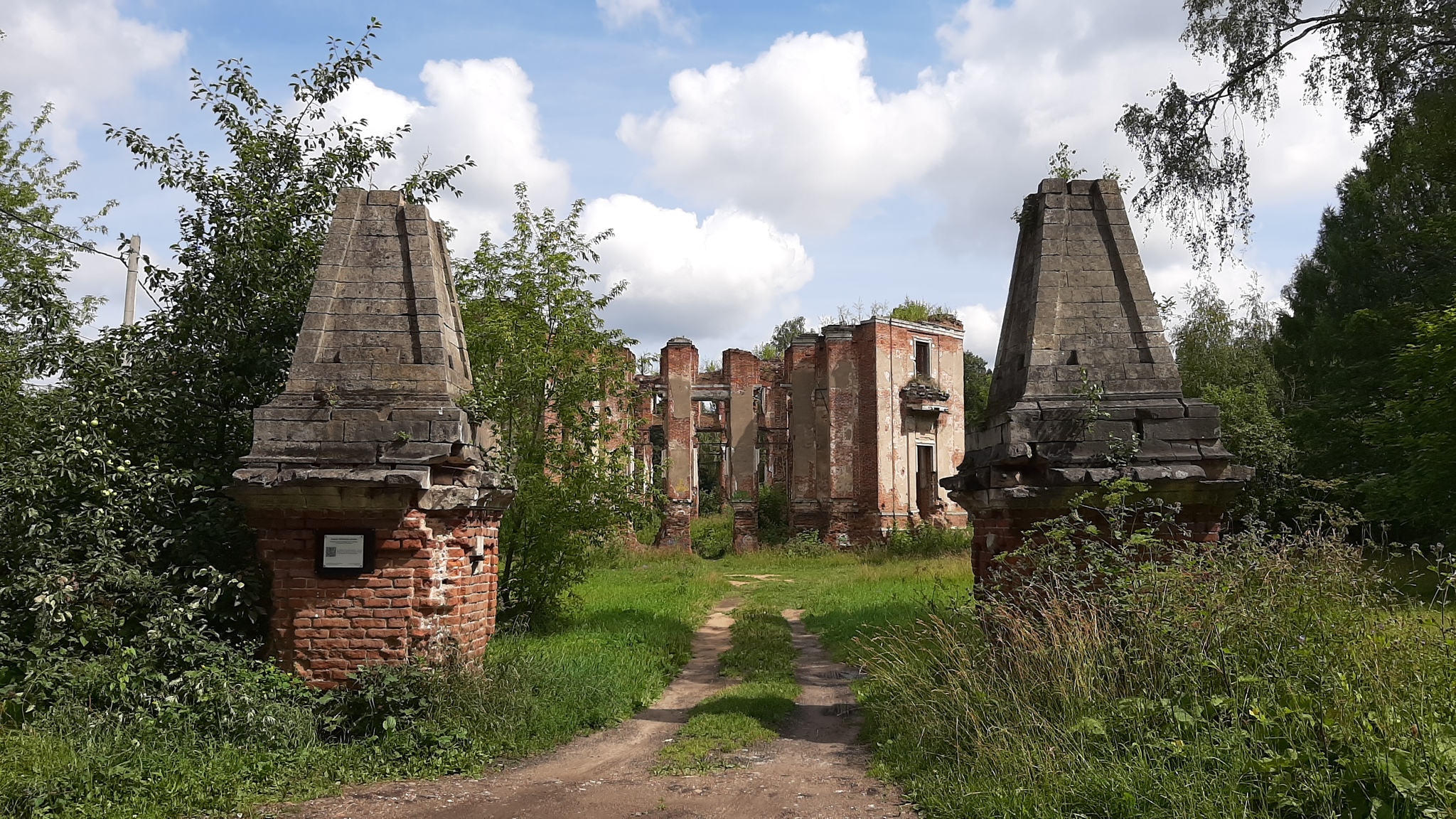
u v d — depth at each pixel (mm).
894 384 37344
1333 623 5863
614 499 15031
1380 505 17953
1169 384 8539
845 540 36094
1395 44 15695
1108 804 5176
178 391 9688
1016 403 8602
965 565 24125
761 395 43375
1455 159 18203
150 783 6211
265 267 10508
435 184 12680
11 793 5797
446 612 8445
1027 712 6527
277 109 11602
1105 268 9023
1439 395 15469
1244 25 16594
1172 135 17562
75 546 8250
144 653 7723
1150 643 6477
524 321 14617
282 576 8062
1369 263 24938
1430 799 4418
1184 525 8109
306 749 7121
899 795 6379
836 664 12719
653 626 14773
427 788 6688
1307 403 29656
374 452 8078
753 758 7633
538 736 8039
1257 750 5332
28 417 9305
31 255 14383
